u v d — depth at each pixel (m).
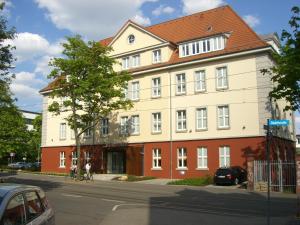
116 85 37.78
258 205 19.27
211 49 38.16
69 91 37.94
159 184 33.44
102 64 37.44
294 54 18.80
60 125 50.97
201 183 32.72
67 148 49.56
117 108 39.06
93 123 40.97
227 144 35.72
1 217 5.57
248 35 37.12
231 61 36.31
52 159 51.31
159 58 41.78
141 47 43.03
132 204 19.06
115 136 44.03
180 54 40.28
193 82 38.53
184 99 38.91
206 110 37.38
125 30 44.72
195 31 42.78
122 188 28.44
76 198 21.45
